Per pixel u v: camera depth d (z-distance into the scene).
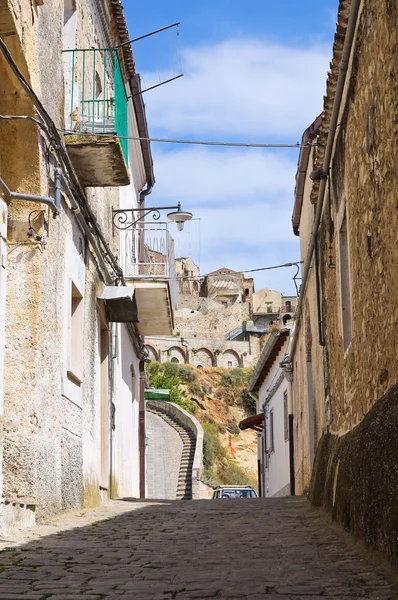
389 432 7.04
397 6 7.17
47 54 11.41
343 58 9.90
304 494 19.19
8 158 10.66
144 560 7.21
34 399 10.26
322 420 14.55
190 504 14.95
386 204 7.82
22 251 10.55
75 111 13.99
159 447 43.66
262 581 6.11
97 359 15.89
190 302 118.19
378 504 7.07
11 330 10.36
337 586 5.88
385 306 7.98
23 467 9.99
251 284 127.00
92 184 14.25
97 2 16.97
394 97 7.39
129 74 20.78
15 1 9.54
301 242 21.00
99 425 16.02
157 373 82.69
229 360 103.12
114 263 17.17
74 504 12.82
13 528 9.21
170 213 19.20
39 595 5.53
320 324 14.19
